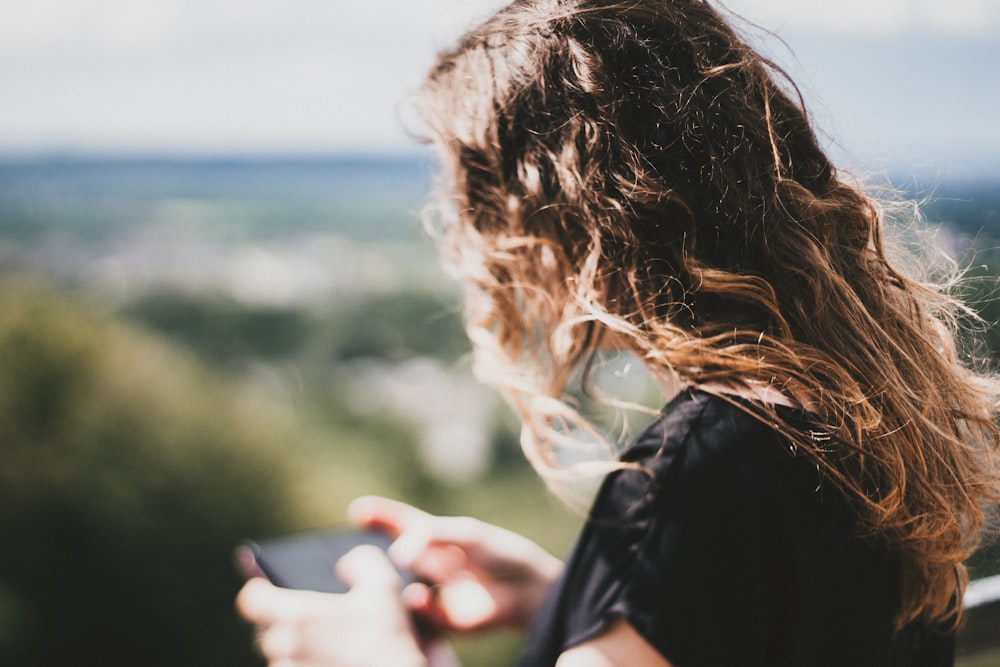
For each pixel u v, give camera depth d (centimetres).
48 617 566
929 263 100
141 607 585
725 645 68
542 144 88
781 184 84
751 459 72
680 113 83
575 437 99
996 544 101
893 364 83
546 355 101
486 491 1247
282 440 673
